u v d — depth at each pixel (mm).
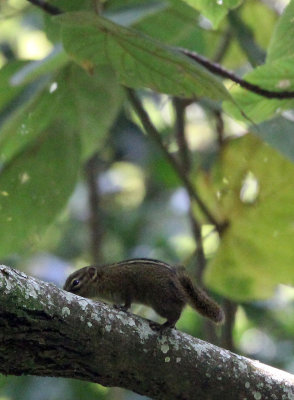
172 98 13969
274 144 10375
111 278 9289
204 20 13648
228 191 12758
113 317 7234
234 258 12812
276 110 10773
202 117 18156
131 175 19562
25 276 6938
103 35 8797
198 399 7500
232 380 7508
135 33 8516
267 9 13797
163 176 16875
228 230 12773
